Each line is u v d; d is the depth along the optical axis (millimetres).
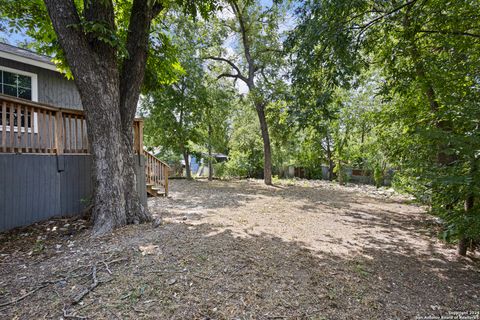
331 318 1979
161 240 3148
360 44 3912
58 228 3701
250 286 2301
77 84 3498
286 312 1994
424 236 4355
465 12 3434
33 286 2184
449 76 3641
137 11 3943
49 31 4492
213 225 4215
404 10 3701
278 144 12781
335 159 13117
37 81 6621
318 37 3711
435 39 3846
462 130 3053
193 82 12734
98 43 3475
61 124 4453
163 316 1835
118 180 3693
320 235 4191
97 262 2555
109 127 3609
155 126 13086
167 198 7688
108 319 1785
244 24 11227
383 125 5945
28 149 4008
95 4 3342
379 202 7633
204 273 2428
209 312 1912
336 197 8523
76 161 4652
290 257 3072
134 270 2402
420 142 3918
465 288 2660
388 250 3646
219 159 19172
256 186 11438
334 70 4000
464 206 3164
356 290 2434
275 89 10219
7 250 3010
